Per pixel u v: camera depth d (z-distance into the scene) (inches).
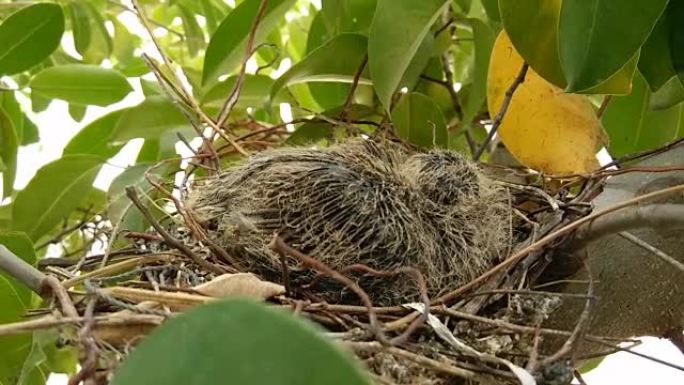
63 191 12.3
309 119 11.4
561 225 8.9
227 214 9.1
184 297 6.9
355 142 10.2
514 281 8.6
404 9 9.7
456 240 9.3
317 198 8.9
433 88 12.7
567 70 7.1
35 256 10.7
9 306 10.0
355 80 11.1
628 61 7.5
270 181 9.1
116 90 13.1
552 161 10.1
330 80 11.7
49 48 12.1
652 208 7.9
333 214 8.8
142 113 12.2
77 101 13.1
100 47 15.7
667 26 8.8
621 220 8.2
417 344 7.1
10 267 7.8
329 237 8.7
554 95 10.3
